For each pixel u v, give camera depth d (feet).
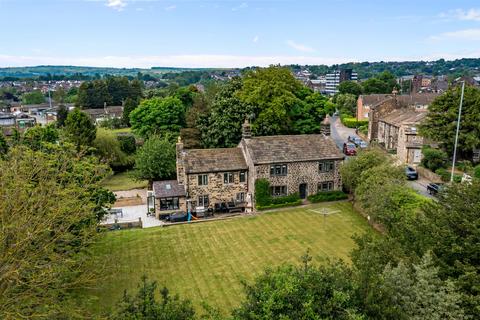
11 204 56.08
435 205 66.13
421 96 293.02
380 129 233.76
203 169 128.88
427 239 57.36
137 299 47.06
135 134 226.58
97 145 199.52
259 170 129.18
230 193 133.08
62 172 72.38
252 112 170.19
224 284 84.07
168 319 43.78
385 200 98.48
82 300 67.15
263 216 124.26
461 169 148.05
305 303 40.91
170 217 124.06
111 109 422.82
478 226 54.90
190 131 188.34
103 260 82.69
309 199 135.74
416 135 175.42
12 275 53.01
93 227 73.15
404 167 115.44
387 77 481.46
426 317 43.32
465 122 146.61
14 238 55.57
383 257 56.80
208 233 112.88
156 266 93.40
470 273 49.06
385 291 43.73
